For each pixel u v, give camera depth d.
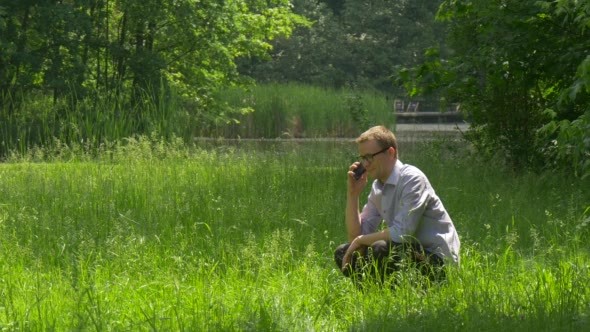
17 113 27.50
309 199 13.28
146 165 17.20
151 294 7.88
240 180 15.52
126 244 9.48
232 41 31.47
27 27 29.31
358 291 7.53
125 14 30.28
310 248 8.59
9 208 12.56
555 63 16.39
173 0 29.84
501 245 9.55
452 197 13.36
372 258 7.64
